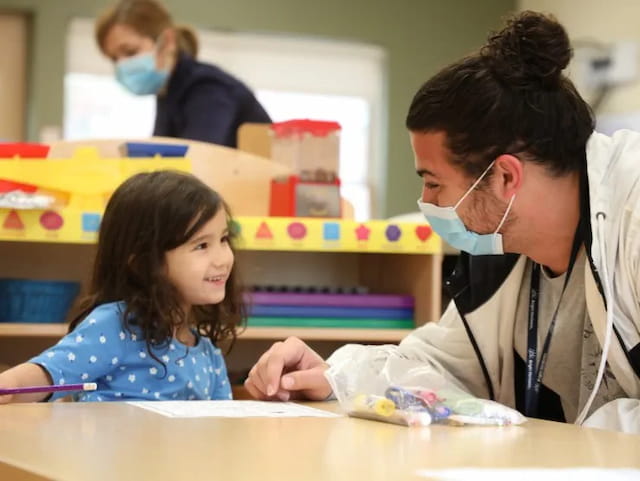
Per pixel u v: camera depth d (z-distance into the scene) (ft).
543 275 4.93
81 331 5.27
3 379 4.84
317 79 15.74
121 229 5.62
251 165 8.27
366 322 8.15
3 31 14.34
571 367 4.93
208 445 3.18
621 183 4.40
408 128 4.74
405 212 15.81
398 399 4.09
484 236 4.71
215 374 5.88
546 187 4.53
